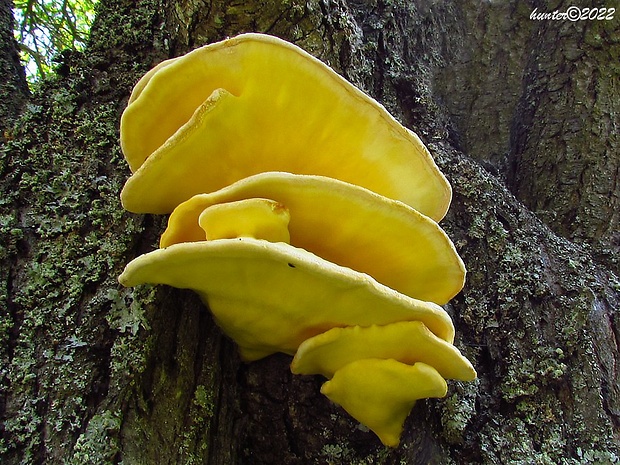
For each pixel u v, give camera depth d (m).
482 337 0.60
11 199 0.49
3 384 0.41
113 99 0.56
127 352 0.43
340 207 0.39
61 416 0.40
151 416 0.43
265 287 0.38
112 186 0.51
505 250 0.64
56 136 0.53
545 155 0.88
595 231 0.80
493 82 0.96
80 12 1.36
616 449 0.52
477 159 0.91
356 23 0.71
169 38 0.60
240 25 0.58
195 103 0.43
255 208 0.37
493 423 0.54
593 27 0.92
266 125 0.42
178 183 0.43
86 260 0.47
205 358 0.49
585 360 0.57
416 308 0.39
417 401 0.54
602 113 0.87
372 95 0.71
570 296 0.61
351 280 0.35
